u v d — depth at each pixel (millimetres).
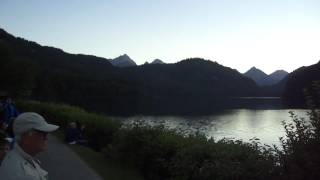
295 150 7016
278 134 39094
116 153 15117
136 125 14977
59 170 13062
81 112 28141
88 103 102562
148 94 167750
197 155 9875
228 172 8023
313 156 6691
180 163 10219
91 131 20516
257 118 64625
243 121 58781
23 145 3605
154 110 88188
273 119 61406
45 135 3707
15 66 71375
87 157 15938
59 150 17297
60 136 22812
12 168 3469
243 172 7793
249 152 8727
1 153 5547
